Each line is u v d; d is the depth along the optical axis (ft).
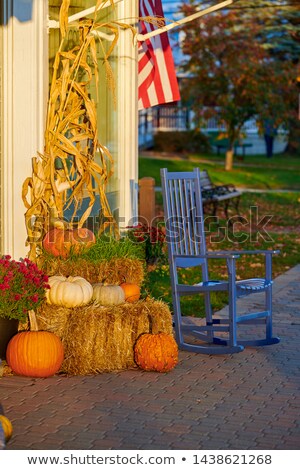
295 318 29.63
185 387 21.15
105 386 21.07
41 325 22.52
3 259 22.53
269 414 19.13
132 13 31.86
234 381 21.76
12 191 24.45
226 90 88.02
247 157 111.65
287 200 73.05
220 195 58.29
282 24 92.07
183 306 31.35
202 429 17.99
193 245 26.30
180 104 102.83
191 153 108.27
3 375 21.74
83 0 29.53
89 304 22.94
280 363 23.66
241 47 84.74
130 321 22.54
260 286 25.26
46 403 19.57
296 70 87.61
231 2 28.86
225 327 24.72
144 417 18.72
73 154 24.75
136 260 25.30
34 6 24.22
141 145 107.65
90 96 29.86
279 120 87.97
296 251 48.03
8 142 24.43
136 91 32.63
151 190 37.40
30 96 24.31
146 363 22.26
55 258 24.27
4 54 24.31
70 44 28.48
